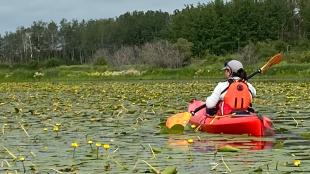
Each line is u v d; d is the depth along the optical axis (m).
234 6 106.00
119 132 12.81
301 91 27.05
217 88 12.91
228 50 104.06
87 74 62.97
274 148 9.94
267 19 104.38
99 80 57.56
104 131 13.05
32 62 98.12
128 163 8.49
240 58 71.56
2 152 9.95
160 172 7.59
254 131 11.71
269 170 7.67
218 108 13.04
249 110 12.90
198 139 11.39
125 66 74.75
